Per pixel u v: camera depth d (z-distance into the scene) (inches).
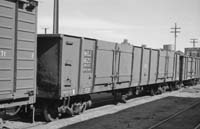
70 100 486.6
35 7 350.9
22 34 332.2
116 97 665.6
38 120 455.8
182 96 887.1
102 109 587.5
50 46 446.9
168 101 751.1
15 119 453.4
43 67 451.2
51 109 454.9
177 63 1083.3
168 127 439.5
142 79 753.0
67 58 451.5
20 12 327.6
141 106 647.1
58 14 697.6
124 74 645.9
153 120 489.7
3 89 306.8
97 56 534.0
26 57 340.5
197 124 467.8
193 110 610.5
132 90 740.7
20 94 332.2
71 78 463.2
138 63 725.3
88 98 536.7
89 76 514.0
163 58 916.6
